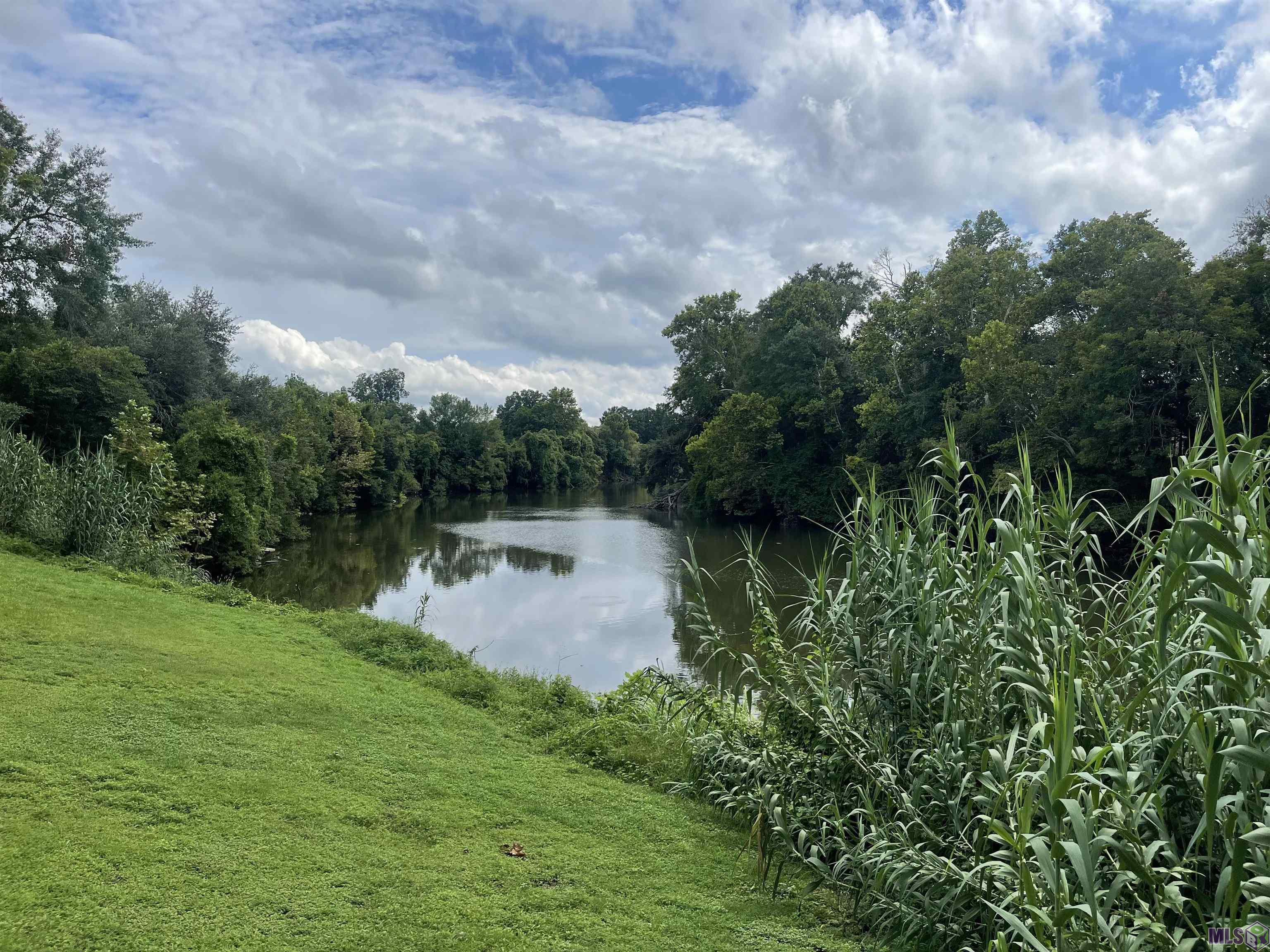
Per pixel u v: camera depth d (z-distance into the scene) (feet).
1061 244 112.78
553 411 371.15
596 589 72.95
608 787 19.79
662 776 21.03
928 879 12.60
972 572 16.20
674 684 21.75
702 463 167.12
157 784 14.64
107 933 9.79
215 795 14.67
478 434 290.97
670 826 17.46
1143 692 11.44
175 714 18.78
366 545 109.91
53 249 89.51
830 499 140.67
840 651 17.69
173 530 58.75
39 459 45.93
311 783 16.22
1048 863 9.61
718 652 20.25
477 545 113.60
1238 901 9.62
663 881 14.53
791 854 15.51
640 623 56.90
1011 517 17.29
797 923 13.50
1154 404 81.05
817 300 161.68
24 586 30.42
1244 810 10.36
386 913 11.60
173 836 12.77
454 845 14.61
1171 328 77.82
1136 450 78.69
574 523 155.53
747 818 18.03
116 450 60.03
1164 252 80.18
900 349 131.64
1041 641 13.83
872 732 16.43
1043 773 10.77
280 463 111.55
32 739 15.60
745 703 22.30
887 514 18.39
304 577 77.51
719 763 19.02
